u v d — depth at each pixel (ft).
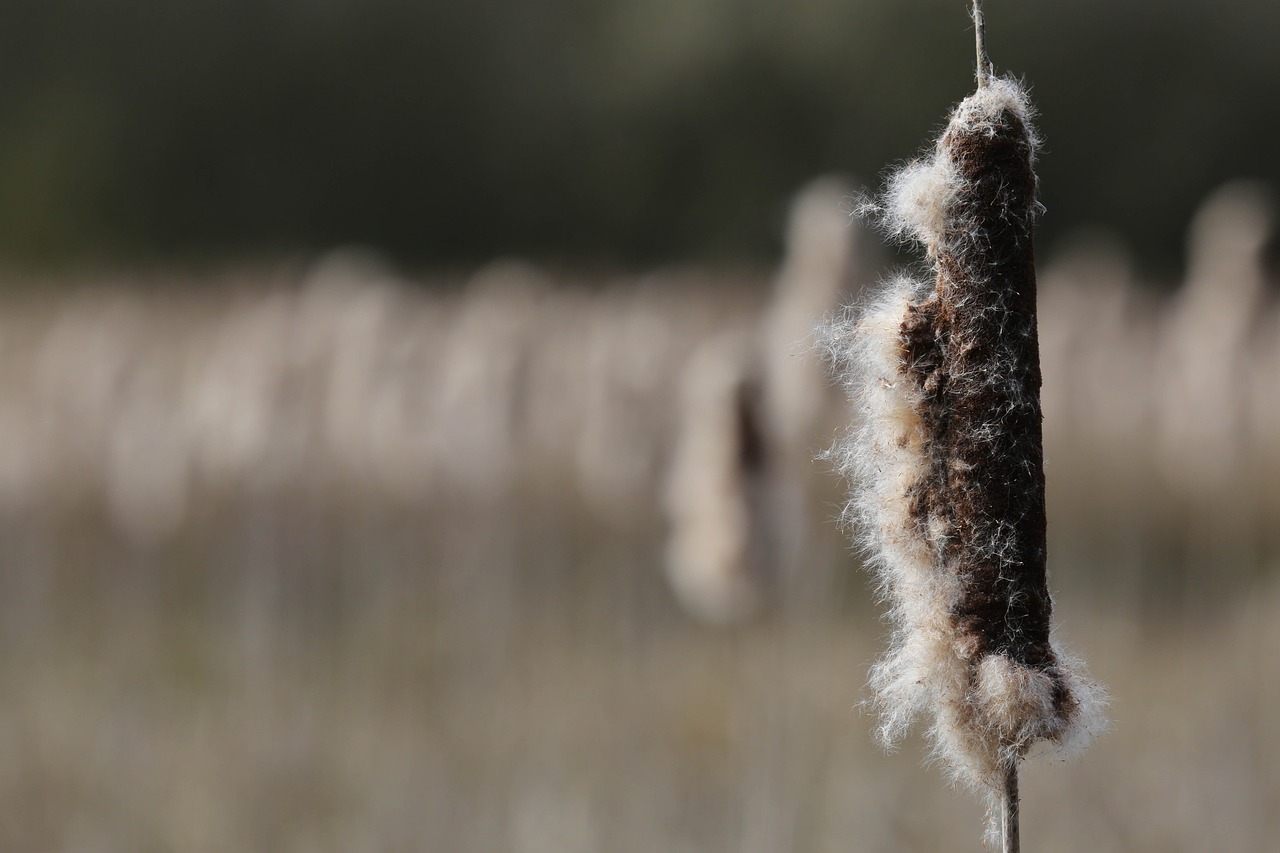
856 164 175.01
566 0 199.93
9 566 52.42
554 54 199.93
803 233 23.38
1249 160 176.04
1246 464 41.91
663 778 34.71
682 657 46.24
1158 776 33.42
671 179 188.65
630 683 42.88
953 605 7.82
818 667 33.91
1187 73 174.09
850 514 8.40
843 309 8.79
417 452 40.47
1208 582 50.52
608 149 191.11
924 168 7.89
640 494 43.78
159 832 33.27
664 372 43.32
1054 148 175.01
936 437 7.88
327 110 196.24
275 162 196.03
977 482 7.72
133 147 191.42
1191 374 36.76
